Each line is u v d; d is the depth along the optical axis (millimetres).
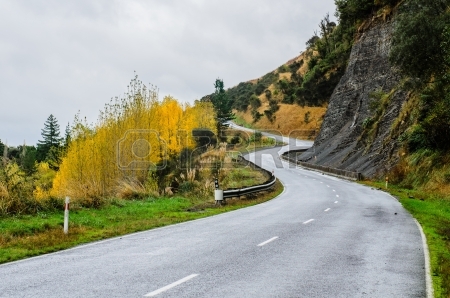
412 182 36906
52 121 98875
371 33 70375
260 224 15867
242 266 8797
